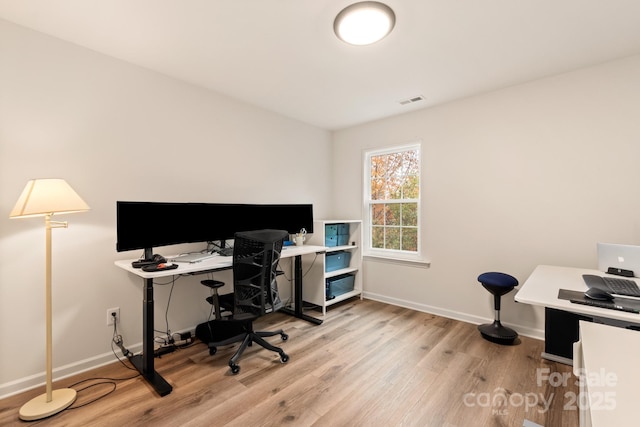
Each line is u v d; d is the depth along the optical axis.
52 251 2.01
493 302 2.92
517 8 1.71
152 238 2.19
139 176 2.41
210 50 2.19
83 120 2.13
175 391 1.90
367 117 3.71
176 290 2.64
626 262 1.93
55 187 1.71
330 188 4.34
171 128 2.61
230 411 1.71
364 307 3.57
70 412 1.70
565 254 2.54
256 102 3.21
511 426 1.60
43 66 1.97
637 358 0.90
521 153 2.74
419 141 3.43
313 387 1.95
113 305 2.27
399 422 1.63
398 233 3.75
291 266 3.72
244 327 2.57
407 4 1.67
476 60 2.31
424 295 3.41
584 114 2.43
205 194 2.85
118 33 1.97
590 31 1.93
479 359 2.30
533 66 2.41
